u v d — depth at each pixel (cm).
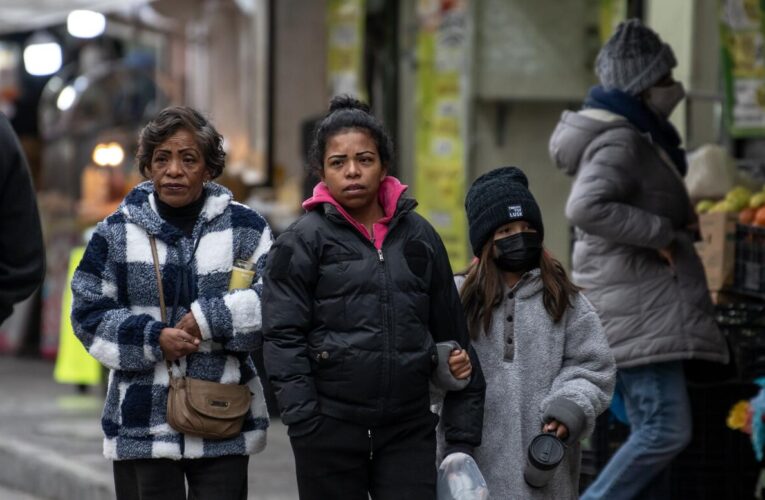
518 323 1164
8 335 3984
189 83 4059
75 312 1146
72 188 3931
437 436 1195
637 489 1465
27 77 4853
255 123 3647
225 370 1150
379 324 1070
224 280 1159
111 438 1148
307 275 1075
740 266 1593
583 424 1137
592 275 1482
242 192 3306
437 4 2528
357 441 1077
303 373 1071
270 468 1988
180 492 1164
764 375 1572
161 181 1151
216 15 3825
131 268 1148
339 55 2700
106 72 3962
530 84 2497
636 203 1479
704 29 2262
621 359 1454
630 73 1487
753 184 1841
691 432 1463
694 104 2259
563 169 1516
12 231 1048
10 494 2100
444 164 2533
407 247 1093
